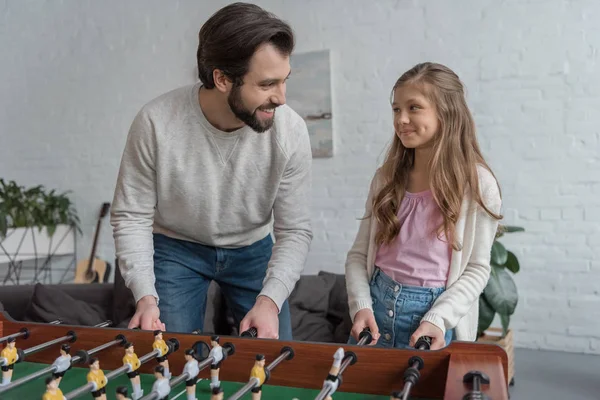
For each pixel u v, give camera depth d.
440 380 0.95
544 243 3.14
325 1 3.49
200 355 1.08
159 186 1.43
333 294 2.76
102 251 4.09
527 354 3.11
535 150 3.13
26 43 4.20
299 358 1.03
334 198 3.54
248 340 1.05
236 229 1.54
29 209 3.89
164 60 3.88
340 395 0.98
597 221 3.04
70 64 4.10
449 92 1.42
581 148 3.05
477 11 3.19
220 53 1.21
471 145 1.45
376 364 0.98
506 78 3.15
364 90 3.44
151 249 1.44
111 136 4.03
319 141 3.53
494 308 2.59
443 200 1.37
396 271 1.41
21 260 3.87
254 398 0.92
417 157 1.49
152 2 3.88
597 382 2.70
